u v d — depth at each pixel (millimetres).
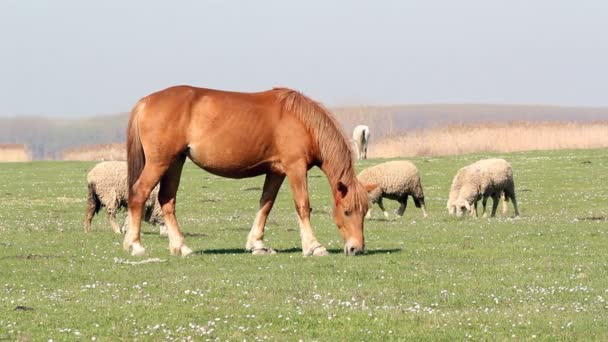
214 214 34375
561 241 22969
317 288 15609
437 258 19750
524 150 65250
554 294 15109
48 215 33719
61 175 53844
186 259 19641
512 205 36375
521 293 15180
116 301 14508
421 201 32375
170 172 20406
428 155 66125
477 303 14414
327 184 45531
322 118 20359
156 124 19938
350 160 20344
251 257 19953
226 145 20047
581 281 16438
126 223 26688
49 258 20047
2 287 16047
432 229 26484
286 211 34875
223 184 46938
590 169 49094
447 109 171000
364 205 20250
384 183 31641
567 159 54781
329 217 32531
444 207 36250
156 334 12305
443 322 12938
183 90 20266
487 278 16734
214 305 14164
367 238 24219
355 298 14805
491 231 25531
